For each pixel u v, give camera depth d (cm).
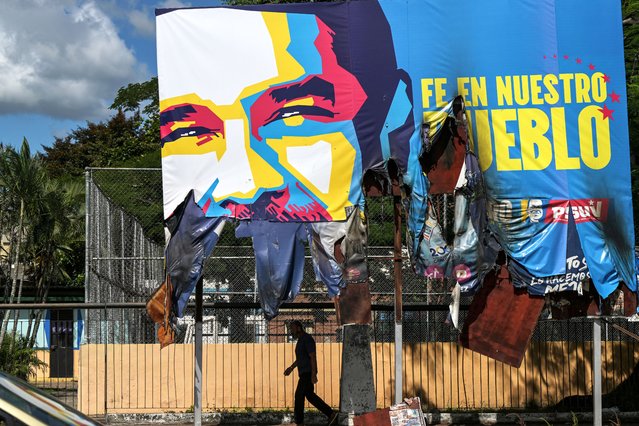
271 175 1295
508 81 1298
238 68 1308
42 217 3041
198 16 1311
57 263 3272
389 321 1780
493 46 1302
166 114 1301
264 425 1644
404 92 1301
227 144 1298
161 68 1305
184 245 1284
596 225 1283
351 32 1311
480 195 1277
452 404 1730
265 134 1300
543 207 1283
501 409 1719
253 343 1752
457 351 1745
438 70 1303
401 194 1282
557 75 1298
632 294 1284
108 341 1819
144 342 1934
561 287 1271
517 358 1270
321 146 1298
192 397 1720
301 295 1998
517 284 1273
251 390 1730
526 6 1306
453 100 1293
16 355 2044
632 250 1283
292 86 1305
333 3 1313
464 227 1277
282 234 1286
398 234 1277
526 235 1280
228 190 1291
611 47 1302
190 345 1736
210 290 2098
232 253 2112
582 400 1700
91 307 1495
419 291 1936
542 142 1289
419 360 1739
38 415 567
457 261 1273
